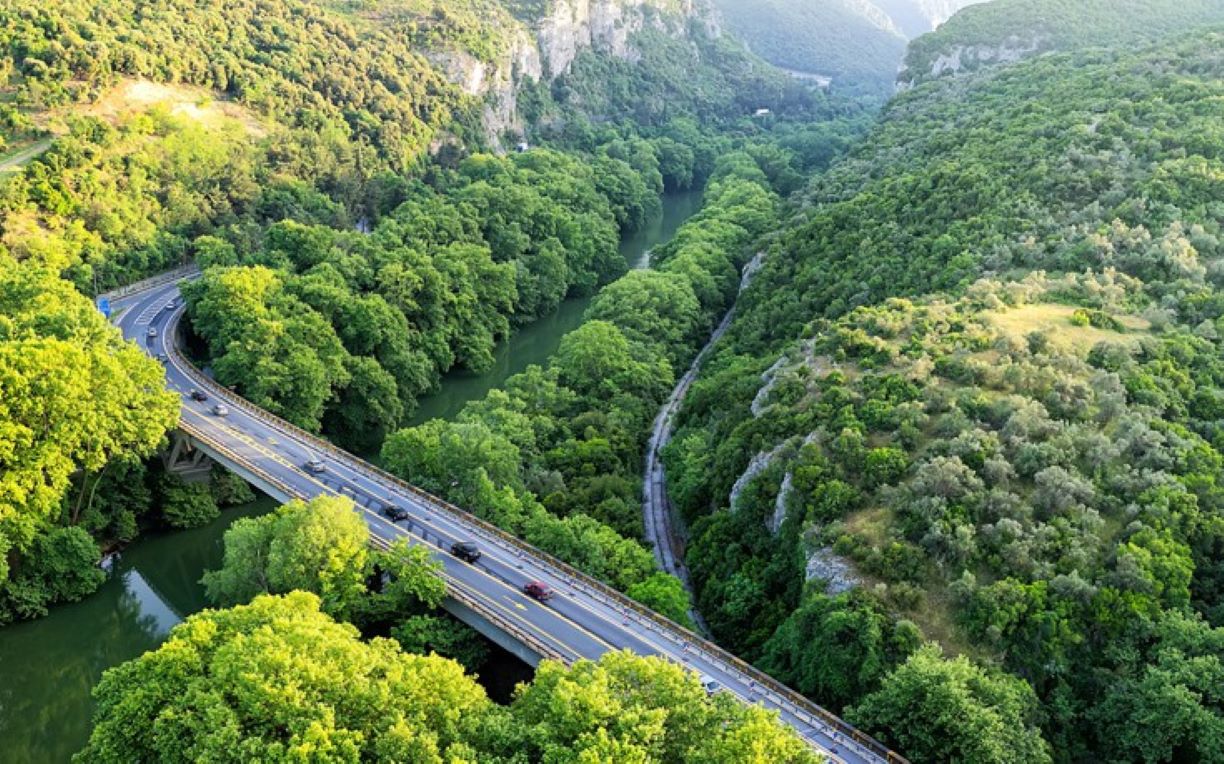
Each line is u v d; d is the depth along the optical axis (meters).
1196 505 89.31
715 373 156.00
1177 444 95.31
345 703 70.19
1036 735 73.50
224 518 136.38
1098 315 119.62
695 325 188.75
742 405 129.00
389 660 76.88
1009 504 90.12
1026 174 162.62
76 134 189.12
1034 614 81.69
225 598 104.00
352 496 118.31
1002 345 112.88
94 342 129.50
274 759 65.00
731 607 99.69
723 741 65.31
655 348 172.25
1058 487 91.00
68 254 173.62
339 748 65.94
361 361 158.38
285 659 70.19
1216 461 93.62
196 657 75.75
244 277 158.50
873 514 94.81
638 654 88.44
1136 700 75.62
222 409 140.25
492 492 115.19
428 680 72.69
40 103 193.38
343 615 93.69
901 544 88.88
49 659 109.88
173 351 162.38
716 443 128.12
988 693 75.06
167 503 131.88
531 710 72.12
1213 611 83.12
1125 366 106.62
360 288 180.12
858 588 86.12
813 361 125.12
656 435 151.62
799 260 184.38
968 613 83.00
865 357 119.19
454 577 100.50
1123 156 157.75
